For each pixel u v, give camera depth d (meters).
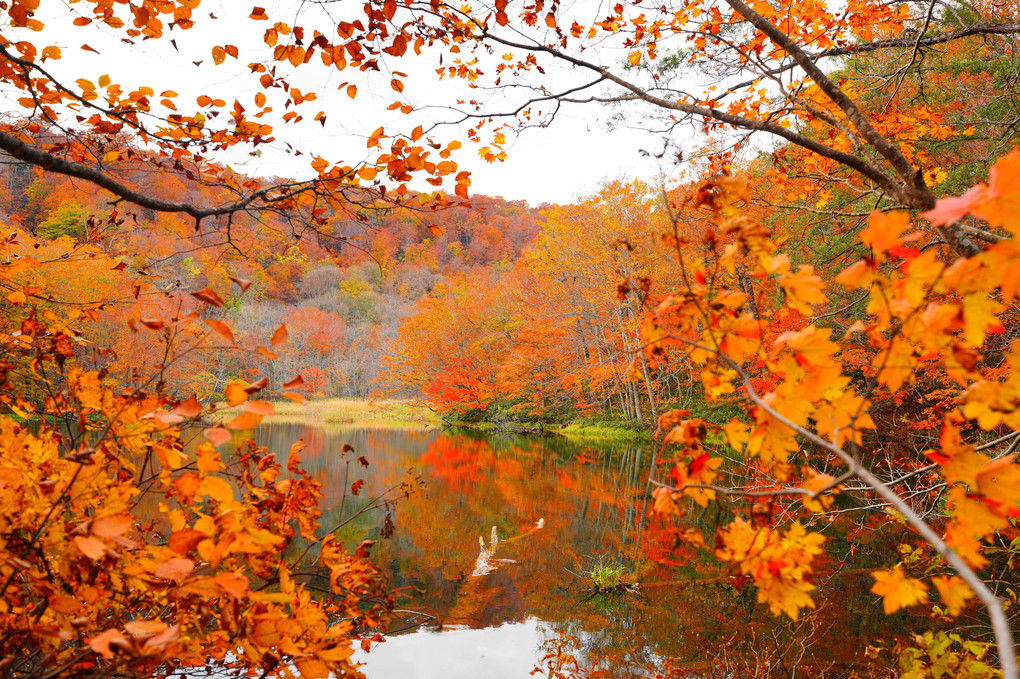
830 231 7.12
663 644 4.93
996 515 0.91
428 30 2.53
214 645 1.43
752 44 3.42
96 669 1.38
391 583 6.41
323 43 1.92
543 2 3.17
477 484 11.76
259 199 2.18
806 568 1.04
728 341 1.16
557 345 22.12
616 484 11.85
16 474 1.39
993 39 5.47
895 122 3.95
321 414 32.91
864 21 3.49
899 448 6.39
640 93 2.85
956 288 0.83
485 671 4.59
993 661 3.41
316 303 47.16
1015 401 0.86
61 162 1.58
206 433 1.12
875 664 4.30
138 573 1.23
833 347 1.02
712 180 1.17
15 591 1.46
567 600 5.96
